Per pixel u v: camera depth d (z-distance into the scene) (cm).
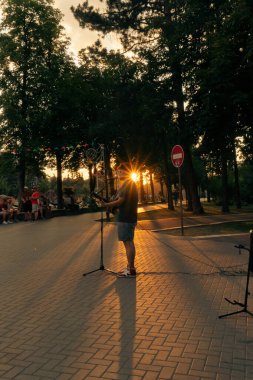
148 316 494
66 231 1600
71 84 3400
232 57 1430
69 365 362
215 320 473
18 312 528
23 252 1064
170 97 2105
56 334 442
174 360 366
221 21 1752
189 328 448
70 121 3506
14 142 3111
